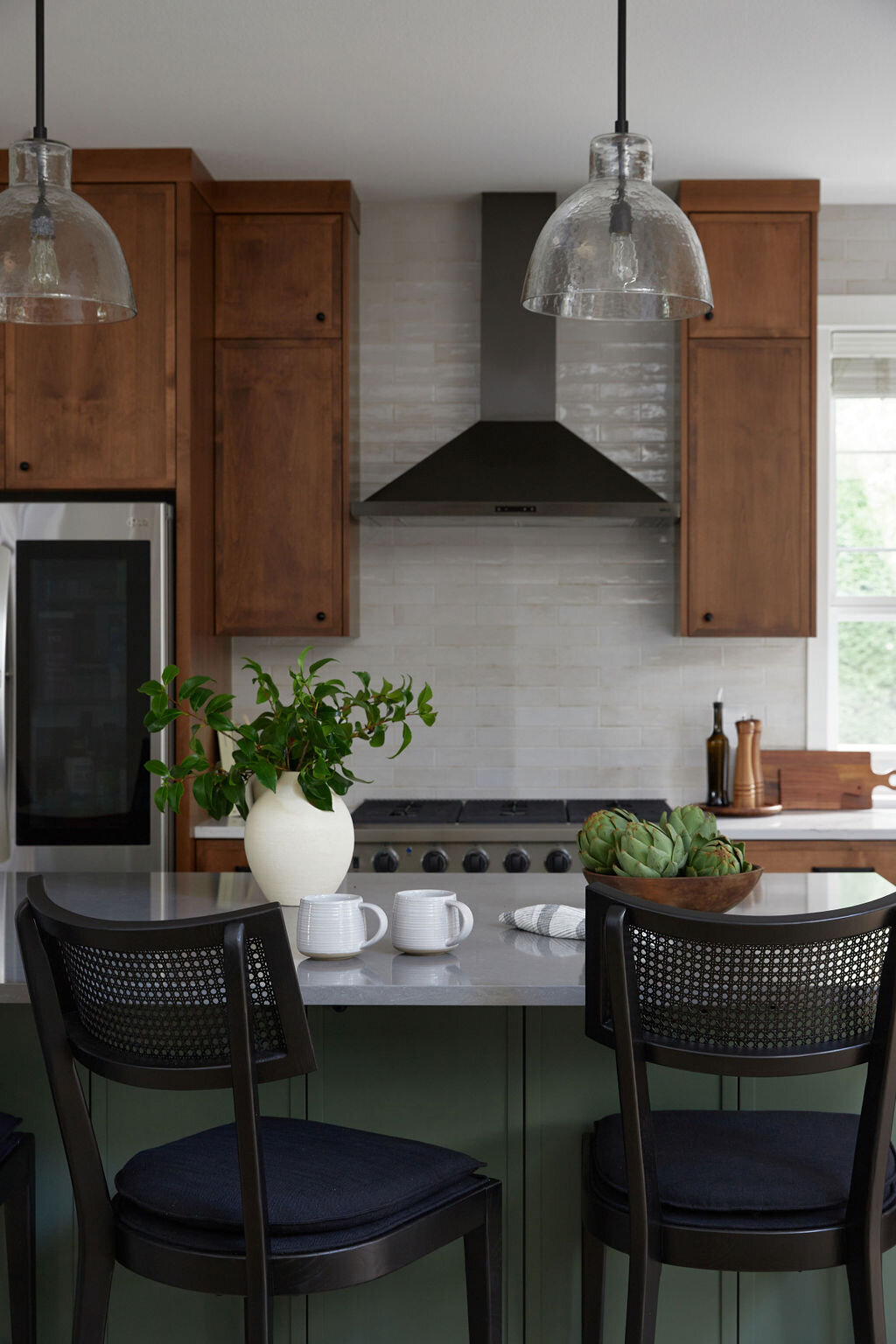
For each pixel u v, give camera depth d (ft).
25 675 12.51
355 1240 5.06
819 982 4.97
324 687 7.57
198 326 13.01
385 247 14.66
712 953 4.96
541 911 6.95
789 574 13.58
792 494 13.56
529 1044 6.78
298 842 7.41
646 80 11.10
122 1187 5.50
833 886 8.34
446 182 13.80
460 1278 6.73
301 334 13.60
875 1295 5.07
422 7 9.73
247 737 7.30
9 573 12.40
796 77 11.05
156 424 12.71
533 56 10.64
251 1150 4.84
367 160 13.07
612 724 14.78
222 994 4.94
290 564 13.60
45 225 6.95
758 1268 5.11
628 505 13.26
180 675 12.64
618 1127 6.09
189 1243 5.08
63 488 12.77
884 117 11.89
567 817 13.03
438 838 12.55
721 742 14.06
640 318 7.64
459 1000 5.75
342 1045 6.84
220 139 12.42
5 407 12.78
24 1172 6.41
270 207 13.58
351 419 13.79
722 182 13.51
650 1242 5.09
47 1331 6.91
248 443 13.60
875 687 15.17
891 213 14.61
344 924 6.25
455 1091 6.81
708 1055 4.98
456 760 14.80
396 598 14.83
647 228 6.60
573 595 14.78
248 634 13.65
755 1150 5.67
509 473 13.55
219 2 9.62
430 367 14.67
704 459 13.61
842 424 15.12
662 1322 6.68
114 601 12.48
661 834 6.82
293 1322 6.75
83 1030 5.36
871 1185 5.05
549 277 6.70
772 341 13.56
